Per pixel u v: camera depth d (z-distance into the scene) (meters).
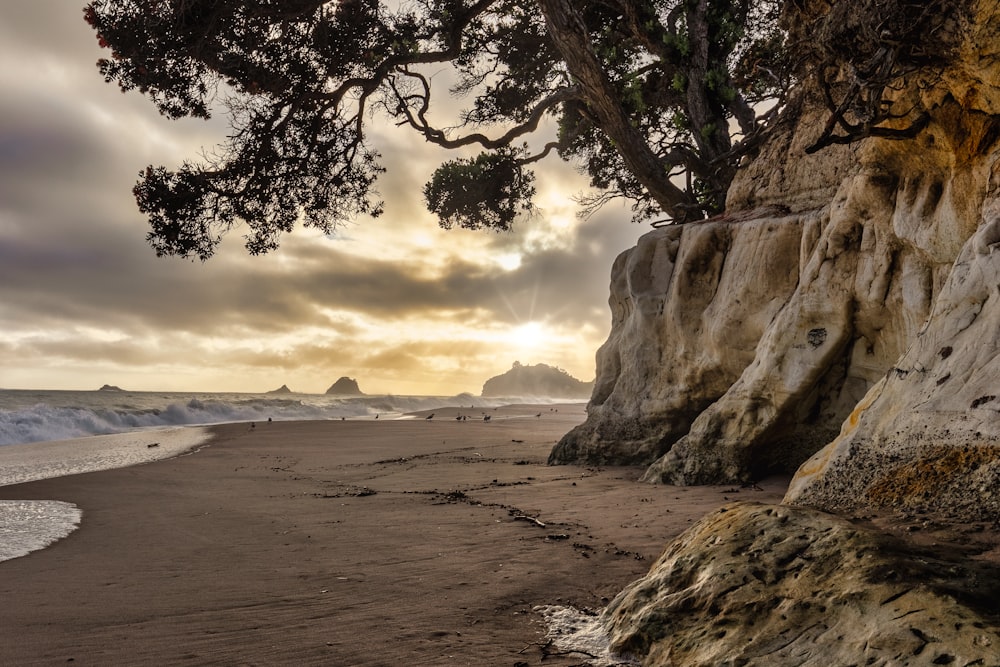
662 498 7.24
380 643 3.21
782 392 7.53
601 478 9.32
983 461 3.39
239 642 3.26
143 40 12.81
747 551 3.20
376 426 25.73
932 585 2.46
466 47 18.19
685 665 2.69
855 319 7.11
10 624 3.59
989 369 3.74
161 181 13.95
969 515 3.21
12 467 13.17
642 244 11.16
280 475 11.01
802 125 9.26
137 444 18.97
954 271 4.53
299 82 14.19
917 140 5.86
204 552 5.35
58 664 3.03
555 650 3.10
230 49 13.41
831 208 7.46
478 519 6.39
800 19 7.76
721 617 2.85
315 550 5.28
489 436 19.81
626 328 11.41
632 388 10.95
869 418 4.46
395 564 4.74
